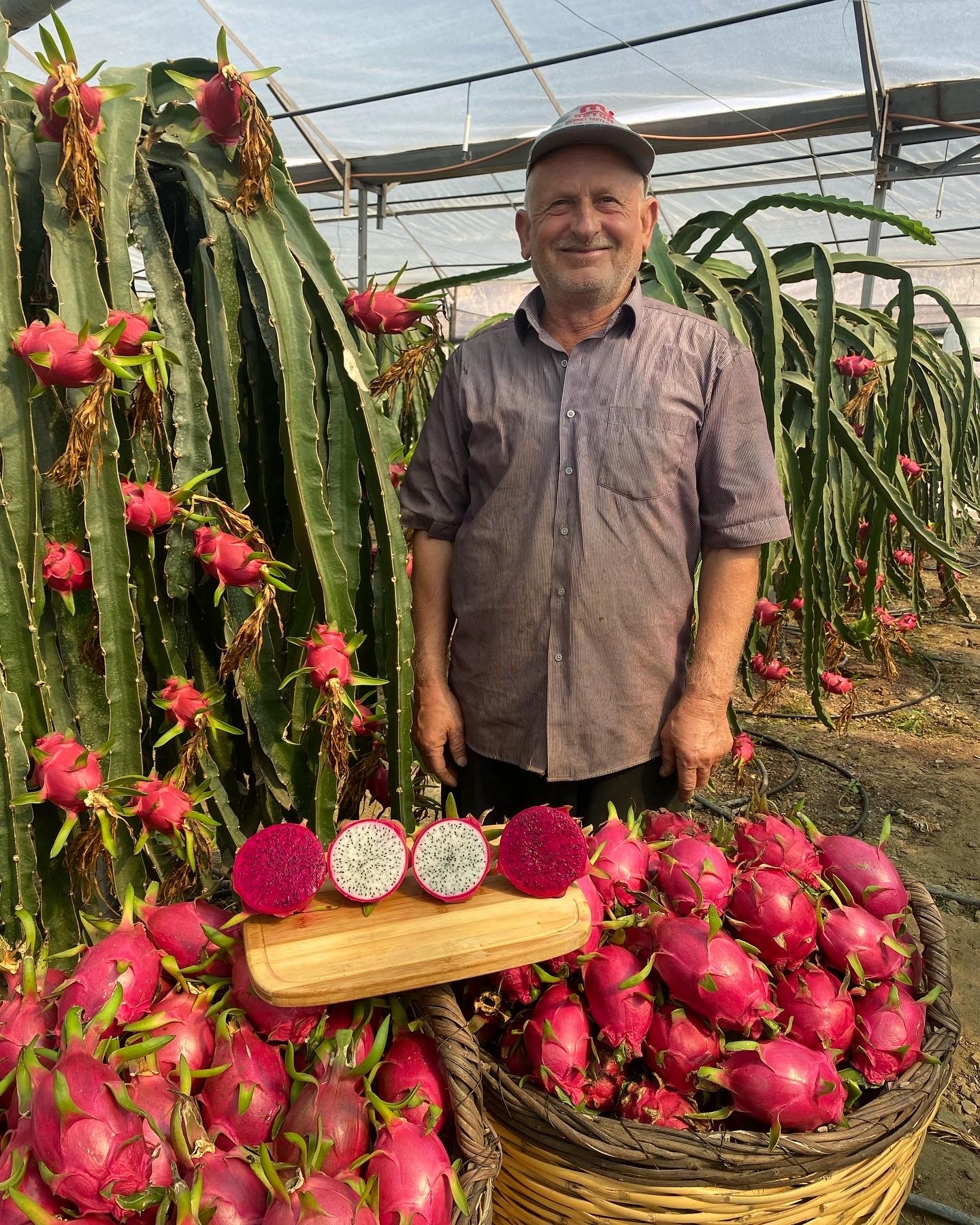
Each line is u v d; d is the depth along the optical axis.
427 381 2.31
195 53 4.71
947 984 0.85
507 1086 0.73
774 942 0.78
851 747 2.73
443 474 1.30
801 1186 0.70
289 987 0.64
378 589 1.19
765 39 4.01
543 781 1.27
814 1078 0.70
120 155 0.91
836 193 6.47
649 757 1.24
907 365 1.91
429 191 7.20
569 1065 0.73
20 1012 0.67
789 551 2.23
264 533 1.16
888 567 3.04
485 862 0.76
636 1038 0.76
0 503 0.82
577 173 1.08
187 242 1.16
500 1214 0.78
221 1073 0.64
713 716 1.20
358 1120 0.61
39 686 0.86
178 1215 0.53
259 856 0.71
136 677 0.91
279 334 0.99
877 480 1.83
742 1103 0.72
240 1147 0.60
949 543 2.45
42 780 0.83
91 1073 0.57
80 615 0.94
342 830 0.76
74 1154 0.54
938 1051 0.78
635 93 4.69
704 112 4.76
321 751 1.06
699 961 0.74
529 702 1.22
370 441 1.05
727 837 0.94
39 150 0.91
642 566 1.16
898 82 4.18
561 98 4.83
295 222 1.11
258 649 0.98
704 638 1.20
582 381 1.15
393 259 9.62
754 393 1.16
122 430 0.95
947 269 8.45
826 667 2.45
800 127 4.54
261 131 0.95
